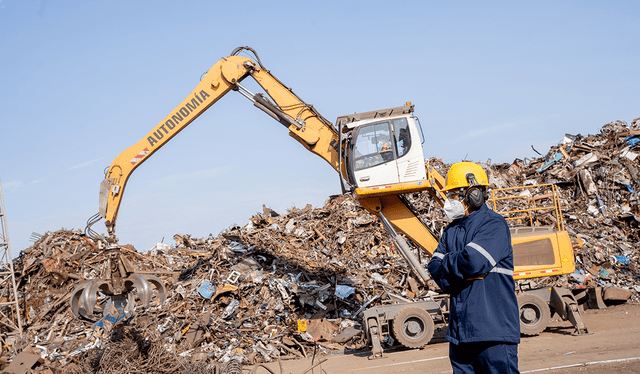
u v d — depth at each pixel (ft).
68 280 50.83
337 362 32.58
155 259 55.16
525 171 75.36
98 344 36.96
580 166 69.05
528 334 34.68
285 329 40.32
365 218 61.77
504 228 11.17
